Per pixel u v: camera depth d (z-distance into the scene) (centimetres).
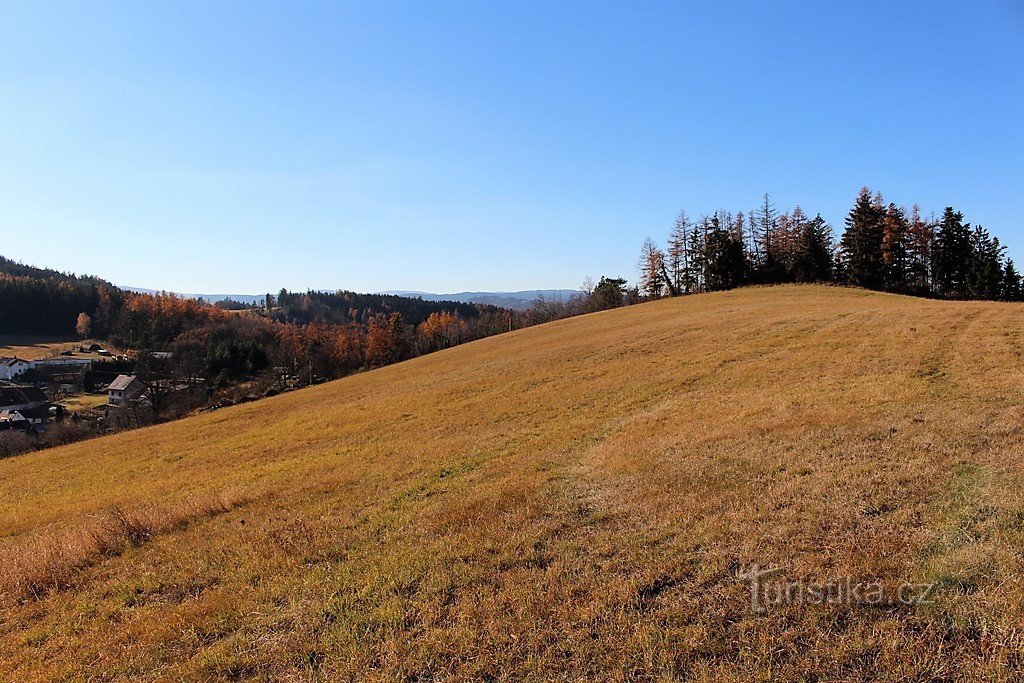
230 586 725
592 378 2338
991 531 595
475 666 488
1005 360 1413
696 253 8231
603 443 1309
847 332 2228
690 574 602
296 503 1138
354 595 642
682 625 510
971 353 1536
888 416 1087
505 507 913
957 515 643
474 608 581
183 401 6053
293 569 751
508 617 556
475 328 9900
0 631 691
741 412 1335
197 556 863
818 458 916
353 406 2900
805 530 663
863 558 578
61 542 991
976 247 6238
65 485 2041
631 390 1947
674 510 786
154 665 558
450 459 1368
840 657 444
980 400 1108
